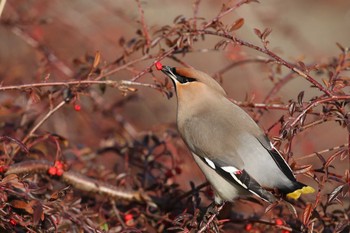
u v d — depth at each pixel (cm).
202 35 1075
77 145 1256
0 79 1430
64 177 1112
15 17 1441
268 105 1086
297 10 2203
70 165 1076
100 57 1061
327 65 1169
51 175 1088
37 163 1062
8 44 1565
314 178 945
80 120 1458
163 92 1038
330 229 1016
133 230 975
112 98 1606
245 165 984
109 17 1650
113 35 1611
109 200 1127
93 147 1438
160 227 1108
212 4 1712
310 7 2208
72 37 1580
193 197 1070
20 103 1248
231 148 1006
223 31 1028
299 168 950
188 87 1081
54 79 1378
